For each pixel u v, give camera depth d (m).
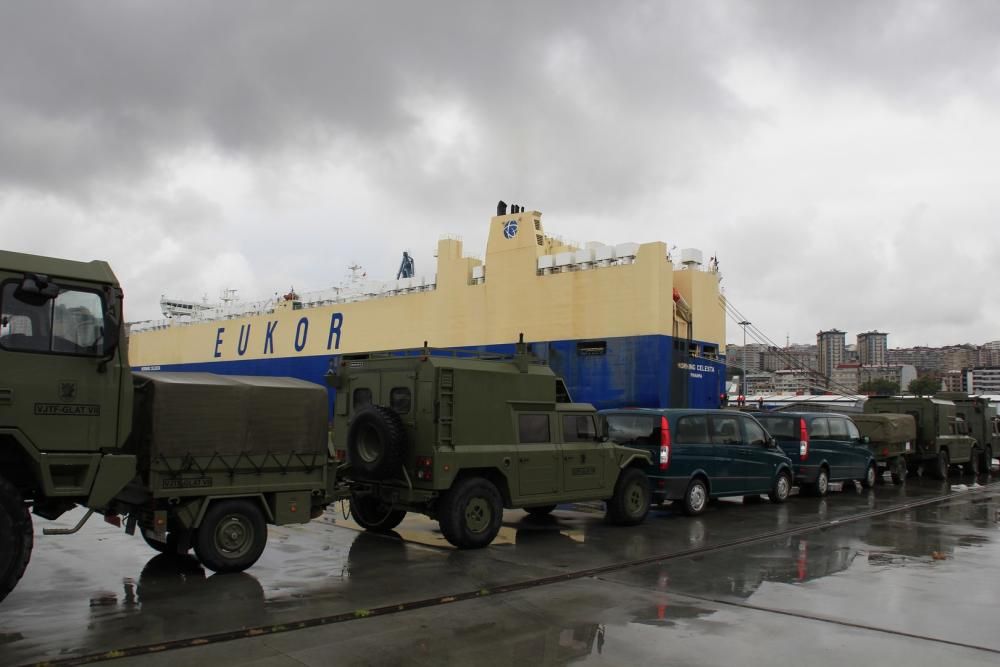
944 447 19.56
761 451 12.83
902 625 5.73
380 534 9.48
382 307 26.62
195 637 5.13
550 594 6.51
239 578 6.90
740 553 8.56
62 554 7.94
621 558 8.13
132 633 5.20
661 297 19.33
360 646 5.03
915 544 9.27
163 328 40.50
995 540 9.62
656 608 6.11
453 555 8.15
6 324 5.74
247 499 7.27
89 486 6.02
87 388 6.06
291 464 7.48
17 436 5.69
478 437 8.67
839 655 5.02
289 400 7.54
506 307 22.52
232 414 7.14
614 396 19.69
